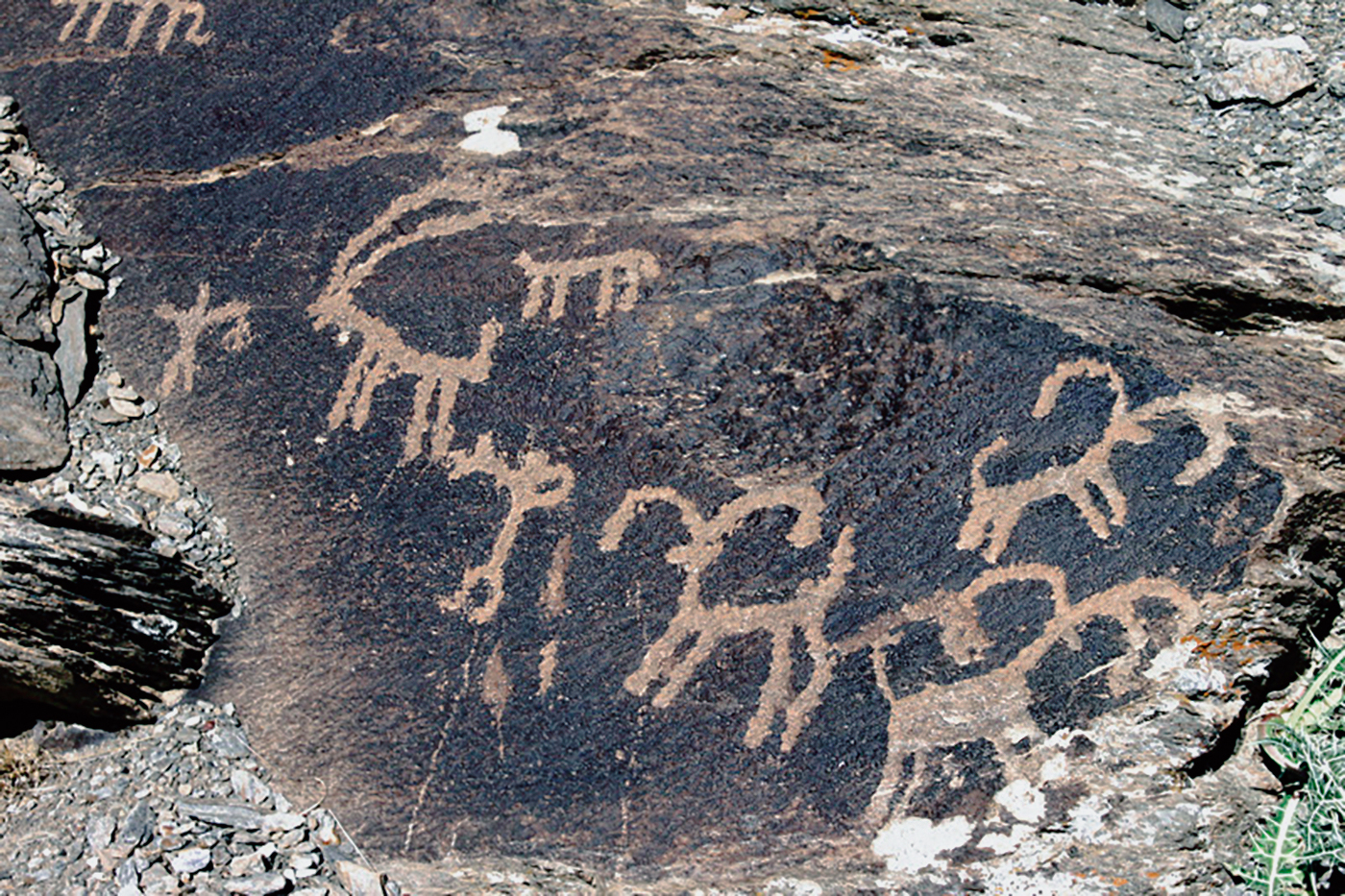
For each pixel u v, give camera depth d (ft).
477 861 8.59
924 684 8.68
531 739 8.86
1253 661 8.57
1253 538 8.83
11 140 11.96
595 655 9.00
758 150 10.87
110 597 8.98
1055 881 8.05
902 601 8.89
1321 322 9.77
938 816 8.32
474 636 9.21
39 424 9.86
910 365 9.44
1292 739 8.41
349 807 8.88
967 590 8.89
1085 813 8.20
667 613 9.03
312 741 9.12
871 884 8.15
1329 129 11.50
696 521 9.21
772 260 9.87
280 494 9.96
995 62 12.28
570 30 11.84
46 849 8.38
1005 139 11.25
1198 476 9.00
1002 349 9.44
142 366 10.66
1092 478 9.07
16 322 10.23
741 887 8.25
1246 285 9.77
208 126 11.76
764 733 8.64
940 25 12.51
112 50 12.57
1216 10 12.74
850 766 8.50
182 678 9.37
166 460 10.17
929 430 9.27
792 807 8.46
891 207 10.32
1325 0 12.46
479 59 11.68
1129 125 11.80
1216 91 11.99
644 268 10.02
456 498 9.64
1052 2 13.23
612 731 8.80
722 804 8.52
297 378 10.32
